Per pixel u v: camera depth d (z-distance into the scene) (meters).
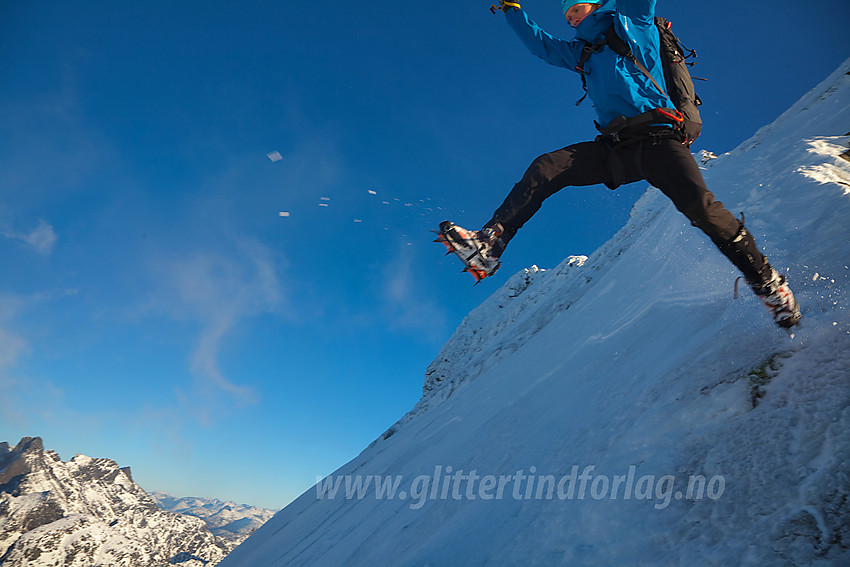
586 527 1.72
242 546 15.97
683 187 1.99
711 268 3.32
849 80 4.96
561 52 2.41
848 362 1.61
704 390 2.01
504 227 2.03
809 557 1.12
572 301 9.91
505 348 11.30
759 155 4.93
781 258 2.70
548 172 2.12
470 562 1.99
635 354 3.10
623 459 1.95
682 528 1.43
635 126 2.04
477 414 5.86
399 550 3.10
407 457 7.54
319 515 9.50
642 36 2.14
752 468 1.48
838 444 1.36
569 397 3.34
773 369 1.84
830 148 3.87
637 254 6.17
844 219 2.56
